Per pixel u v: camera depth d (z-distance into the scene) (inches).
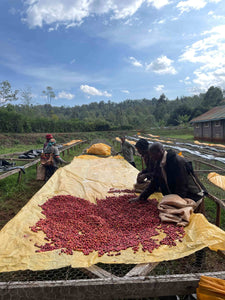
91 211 134.0
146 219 117.9
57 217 123.9
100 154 406.0
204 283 68.9
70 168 260.2
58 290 67.3
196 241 91.7
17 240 96.8
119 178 221.1
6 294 66.8
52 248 90.5
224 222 173.0
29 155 391.5
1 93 1243.8
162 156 120.6
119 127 1664.6
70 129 1425.9
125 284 68.7
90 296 68.4
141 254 85.8
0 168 275.1
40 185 274.1
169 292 70.6
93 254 86.7
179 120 2037.4
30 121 1187.9
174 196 121.3
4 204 206.1
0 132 1000.9
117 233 106.9
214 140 858.8
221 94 2233.0
